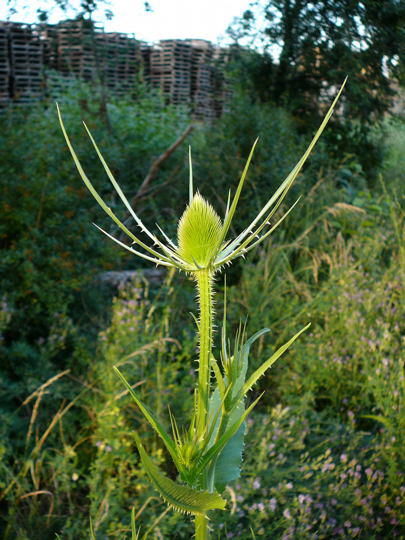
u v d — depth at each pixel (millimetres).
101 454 2488
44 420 2943
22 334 3475
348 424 3086
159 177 6371
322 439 2939
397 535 2436
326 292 4230
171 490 1004
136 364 3031
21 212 3818
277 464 2527
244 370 1108
